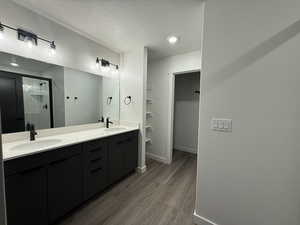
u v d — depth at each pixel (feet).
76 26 6.41
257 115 3.89
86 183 5.65
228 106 4.27
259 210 3.97
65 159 4.88
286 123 3.56
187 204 5.97
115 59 9.16
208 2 4.47
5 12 4.77
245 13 3.93
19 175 3.81
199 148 4.83
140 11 5.28
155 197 6.40
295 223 3.56
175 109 13.60
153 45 8.13
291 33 3.44
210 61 4.50
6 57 4.95
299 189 3.49
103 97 8.57
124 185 7.34
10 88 5.13
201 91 4.70
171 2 4.76
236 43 4.09
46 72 6.05
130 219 5.16
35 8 5.26
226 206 4.46
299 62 3.38
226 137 4.34
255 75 3.87
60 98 6.61
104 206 5.78
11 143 4.99
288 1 3.44
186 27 6.26
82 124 7.63
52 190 4.54
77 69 7.16
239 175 4.21
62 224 4.89
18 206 3.83
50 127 6.32
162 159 10.47
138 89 8.66
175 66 9.57
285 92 3.54
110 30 6.67
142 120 8.63
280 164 3.66
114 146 6.98
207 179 4.75
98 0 4.77
